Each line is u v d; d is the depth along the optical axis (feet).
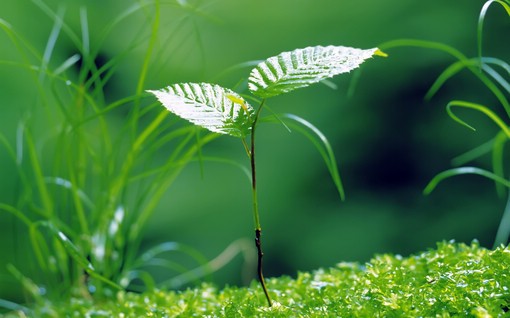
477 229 23.27
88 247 8.77
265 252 25.21
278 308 5.04
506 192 23.12
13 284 17.60
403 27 24.93
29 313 8.43
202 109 4.94
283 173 25.70
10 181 21.93
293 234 25.21
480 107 6.68
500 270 4.93
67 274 8.83
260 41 27.07
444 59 24.13
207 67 25.82
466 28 23.91
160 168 8.45
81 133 8.54
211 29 26.99
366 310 4.58
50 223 8.05
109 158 8.70
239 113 4.92
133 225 9.06
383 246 24.12
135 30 25.29
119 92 25.48
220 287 24.44
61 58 24.56
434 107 24.73
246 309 5.15
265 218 25.32
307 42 26.73
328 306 5.01
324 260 24.36
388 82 24.99
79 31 25.02
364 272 5.91
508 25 23.47
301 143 25.81
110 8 25.50
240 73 26.71
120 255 8.98
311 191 25.59
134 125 8.39
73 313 7.09
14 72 22.91
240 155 26.18
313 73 4.83
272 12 27.27
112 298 8.66
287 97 26.08
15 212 8.25
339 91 25.61
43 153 20.26
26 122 8.52
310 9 27.07
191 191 25.54
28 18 24.43
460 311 4.50
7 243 19.90
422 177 24.90
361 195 25.40
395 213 24.56
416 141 24.95
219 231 25.04
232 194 25.52
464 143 24.20
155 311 5.97
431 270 5.77
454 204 24.04
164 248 9.78
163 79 23.58
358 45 25.54
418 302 4.70
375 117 25.26
